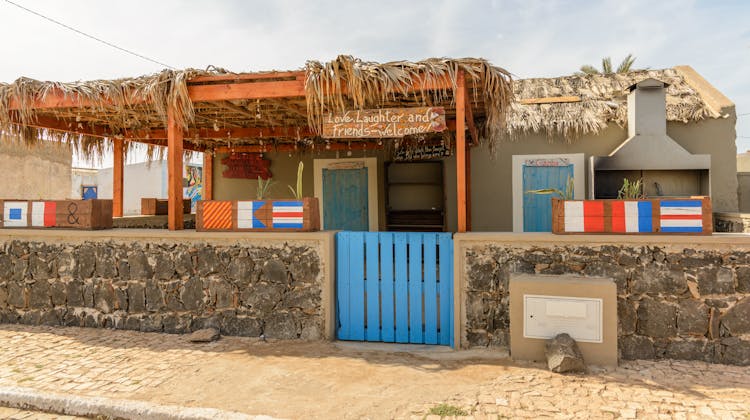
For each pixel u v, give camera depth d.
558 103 8.98
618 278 4.18
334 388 3.55
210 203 5.02
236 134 8.16
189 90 5.21
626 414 3.02
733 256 3.98
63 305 5.40
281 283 4.89
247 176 9.74
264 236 4.86
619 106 8.46
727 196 7.95
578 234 4.26
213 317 5.02
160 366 4.05
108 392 3.50
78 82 5.38
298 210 4.86
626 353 4.13
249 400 3.35
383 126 4.89
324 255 4.78
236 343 4.72
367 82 4.70
